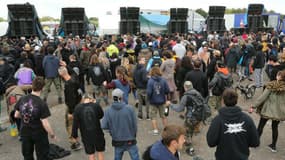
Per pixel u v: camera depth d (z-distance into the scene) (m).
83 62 11.47
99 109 4.95
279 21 30.19
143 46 14.34
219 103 7.44
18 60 9.96
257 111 5.89
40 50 10.39
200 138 6.70
